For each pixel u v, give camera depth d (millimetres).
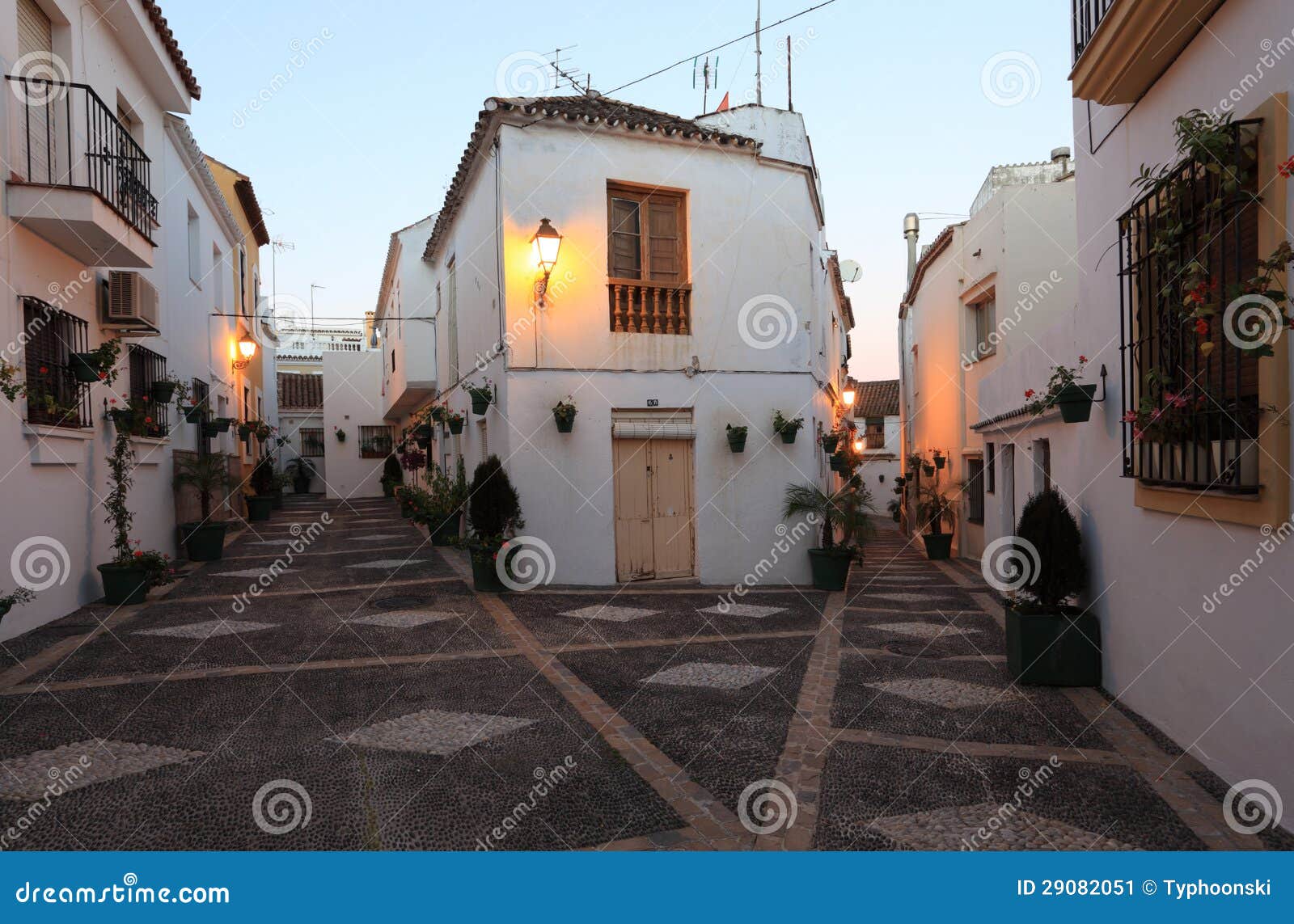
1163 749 4680
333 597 9469
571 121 10562
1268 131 3717
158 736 4832
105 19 9211
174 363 12359
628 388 10875
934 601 10367
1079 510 6445
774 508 11594
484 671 6434
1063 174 13492
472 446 13180
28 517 7371
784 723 5273
